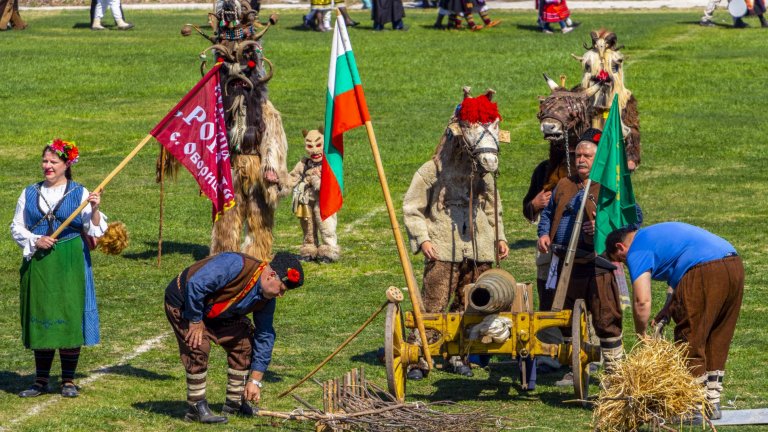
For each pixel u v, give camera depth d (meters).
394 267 30.41
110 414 19.08
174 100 56.00
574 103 24.69
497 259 21.78
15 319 25.36
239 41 27.59
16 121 51.03
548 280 20.77
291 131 48.72
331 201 20.34
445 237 21.72
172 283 18.58
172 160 29.83
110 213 36.25
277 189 27.41
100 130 49.62
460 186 21.69
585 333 20.14
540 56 66.12
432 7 89.56
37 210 19.78
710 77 60.31
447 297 21.81
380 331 24.75
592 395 20.17
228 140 27.30
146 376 21.61
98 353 22.98
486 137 20.89
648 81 59.53
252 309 18.45
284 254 18.52
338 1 77.06
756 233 32.75
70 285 19.77
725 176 40.78
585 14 85.31
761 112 52.34
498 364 22.61
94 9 78.25
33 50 68.81
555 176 24.84
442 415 18.33
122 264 30.47
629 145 27.77
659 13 85.75
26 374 21.52
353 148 45.97
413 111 53.38
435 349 19.86
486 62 64.75
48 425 18.52
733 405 19.33
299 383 19.56
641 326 18.30
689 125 49.75
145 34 76.00
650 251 18.41
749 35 73.75
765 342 23.11
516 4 93.69
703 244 18.28
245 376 19.06
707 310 18.06
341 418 17.80
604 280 20.20
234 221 27.33
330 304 26.84
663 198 37.66
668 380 16.84
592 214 20.41
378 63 64.81
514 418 18.83
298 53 67.75
